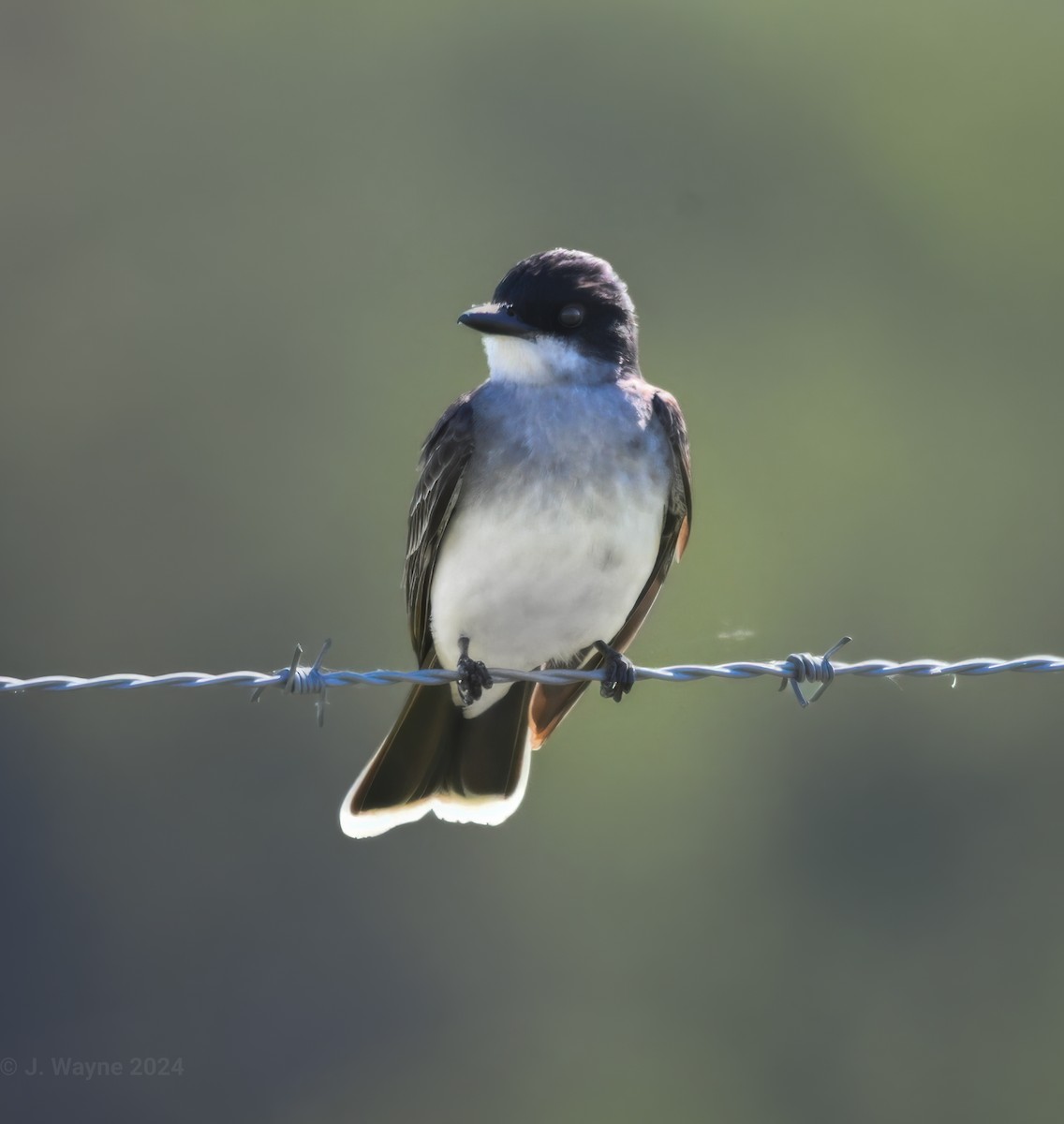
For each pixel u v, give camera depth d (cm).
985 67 2136
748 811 1705
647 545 665
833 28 2139
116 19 2162
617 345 679
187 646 1902
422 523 683
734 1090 1673
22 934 1717
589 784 1700
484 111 2119
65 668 1891
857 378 2016
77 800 1748
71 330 2038
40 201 2102
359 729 1723
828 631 1847
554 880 1677
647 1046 1659
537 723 695
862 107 2128
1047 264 2088
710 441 1978
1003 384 2031
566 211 2102
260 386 2019
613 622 674
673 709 1695
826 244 2095
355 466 1969
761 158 2106
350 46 2141
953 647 1852
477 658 686
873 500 1941
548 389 666
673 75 2133
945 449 1983
